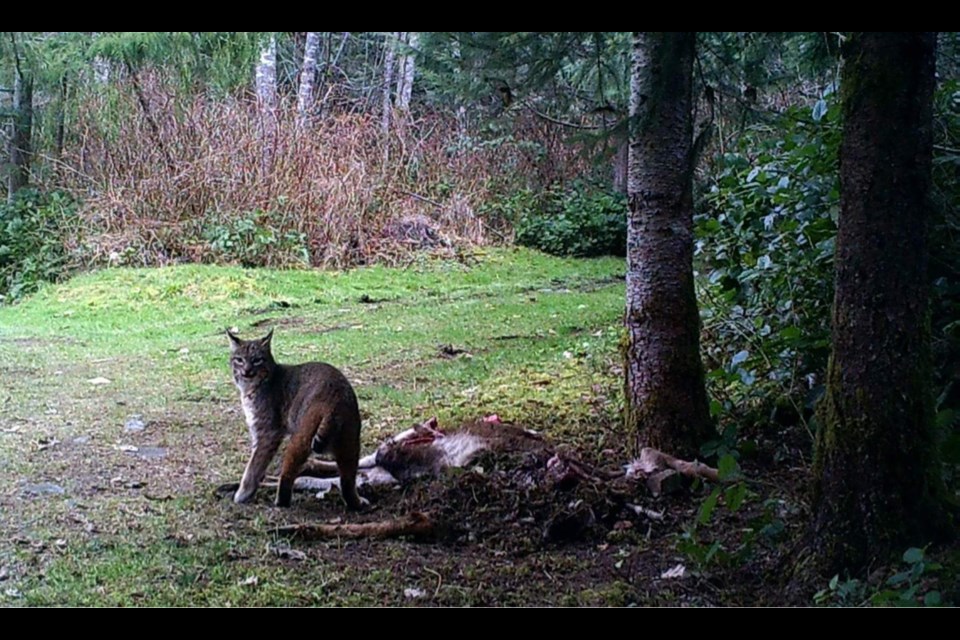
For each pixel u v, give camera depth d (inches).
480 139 749.9
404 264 622.5
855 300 156.2
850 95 154.3
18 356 385.1
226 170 611.8
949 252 230.2
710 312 306.5
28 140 651.5
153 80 620.4
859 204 154.4
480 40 211.3
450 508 208.1
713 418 246.8
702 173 332.2
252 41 527.5
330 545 193.0
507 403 305.6
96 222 586.6
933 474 157.0
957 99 247.9
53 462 242.5
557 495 209.3
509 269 637.9
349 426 212.5
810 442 244.2
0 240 587.8
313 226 610.5
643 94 224.1
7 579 167.9
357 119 702.5
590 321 458.6
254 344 220.8
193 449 262.8
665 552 190.7
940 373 217.6
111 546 185.6
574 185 757.9
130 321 475.8
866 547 155.8
